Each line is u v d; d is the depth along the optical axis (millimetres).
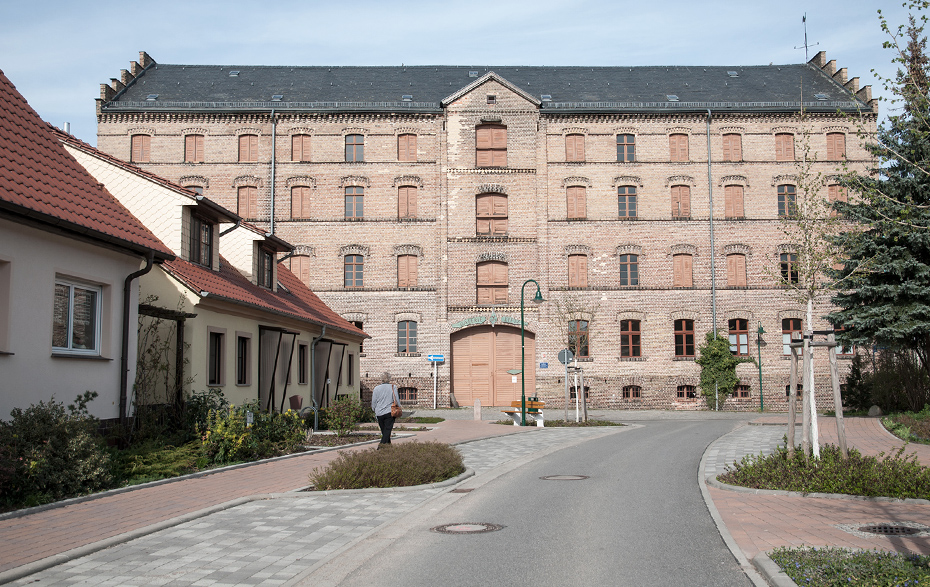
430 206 42188
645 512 10469
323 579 6988
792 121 42406
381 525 9516
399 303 41688
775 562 7191
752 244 42031
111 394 14156
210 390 18156
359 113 42281
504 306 41656
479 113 42469
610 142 42500
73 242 13078
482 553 7996
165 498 11203
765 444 19969
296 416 19234
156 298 16891
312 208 41938
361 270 41875
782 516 9906
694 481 13625
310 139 42188
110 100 41625
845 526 9180
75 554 7754
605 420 30953
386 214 42062
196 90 43719
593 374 41344
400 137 42562
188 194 19203
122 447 14242
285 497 11703
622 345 41688
